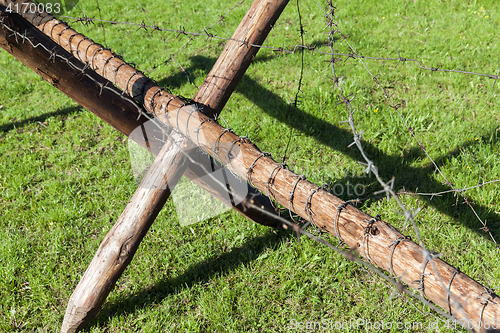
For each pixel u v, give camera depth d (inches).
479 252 117.6
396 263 52.2
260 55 234.4
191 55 249.3
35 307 111.9
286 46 241.8
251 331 104.7
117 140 184.7
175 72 232.4
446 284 48.4
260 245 127.4
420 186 140.6
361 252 57.1
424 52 218.1
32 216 144.3
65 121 200.8
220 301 110.0
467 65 203.2
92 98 103.2
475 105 177.8
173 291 116.4
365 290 109.0
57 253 129.7
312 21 269.7
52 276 119.7
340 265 115.9
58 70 102.0
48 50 100.0
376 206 135.6
